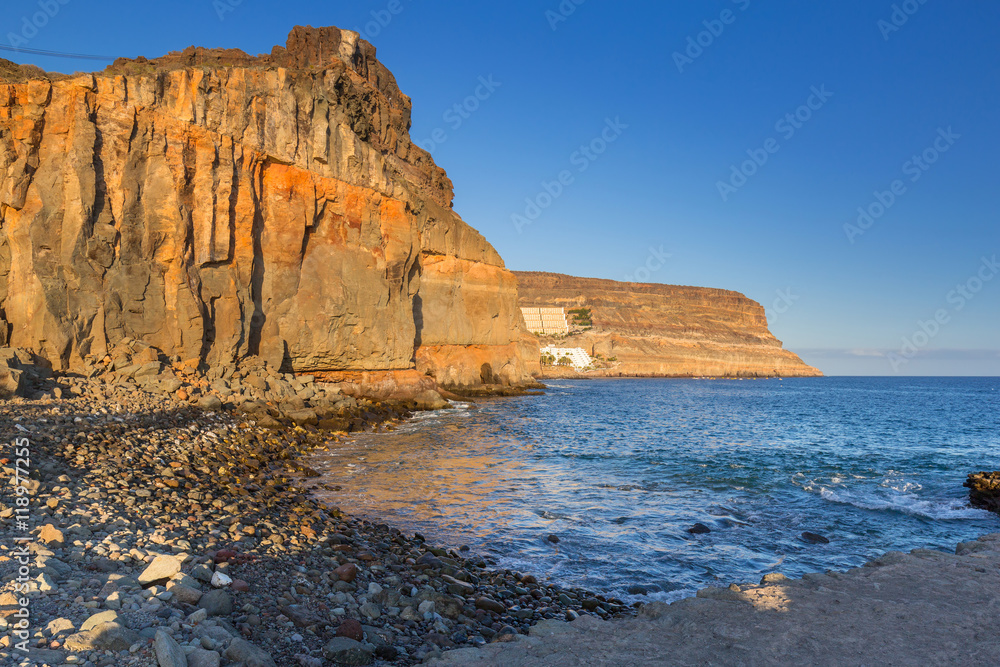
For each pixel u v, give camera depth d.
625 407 59.59
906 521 15.60
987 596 7.32
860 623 6.45
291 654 5.55
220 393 26.70
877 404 78.25
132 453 14.90
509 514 14.98
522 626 8.09
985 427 45.25
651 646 5.93
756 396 99.06
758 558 12.27
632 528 14.17
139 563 7.07
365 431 30.09
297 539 10.08
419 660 6.06
